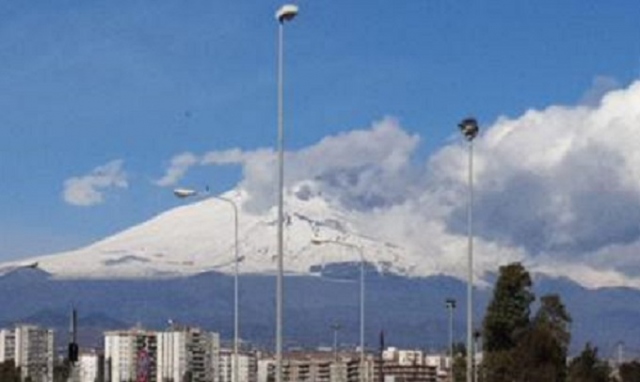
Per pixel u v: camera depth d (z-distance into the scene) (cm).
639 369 15825
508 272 12362
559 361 12188
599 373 14175
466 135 7281
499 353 12181
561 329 12538
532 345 12031
